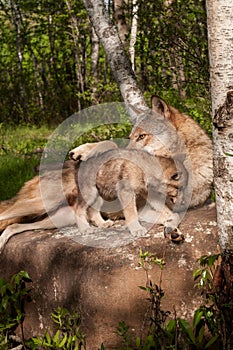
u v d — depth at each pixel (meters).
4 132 16.56
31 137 15.06
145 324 3.36
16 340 3.95
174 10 6.57
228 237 3.22
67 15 17.80
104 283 3.38
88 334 3.48
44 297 3.76
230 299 3.18
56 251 3.67
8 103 22.69
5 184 8.48
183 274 3.42
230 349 3.12
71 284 3.55
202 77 6.46
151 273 3.37
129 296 3.36
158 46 6.63
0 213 4.82
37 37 23.44
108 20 6.43
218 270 3.28
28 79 23.80
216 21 3.13
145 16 6.86
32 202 4.80
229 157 3.17
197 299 3.43
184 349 3.31
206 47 6.38
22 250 3.93
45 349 3.48
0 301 4.02
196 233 3.49
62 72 21.62
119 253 3.43
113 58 6.31
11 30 22.95
